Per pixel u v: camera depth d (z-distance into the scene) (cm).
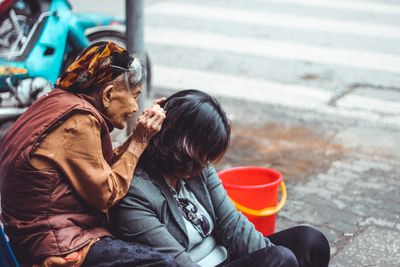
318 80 688
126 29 480
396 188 457
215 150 240
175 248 239
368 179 471
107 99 237
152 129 235
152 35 854
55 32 512
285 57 761
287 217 415
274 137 553
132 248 232
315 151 523
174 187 255
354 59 750
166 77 702
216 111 239
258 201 324
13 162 224
